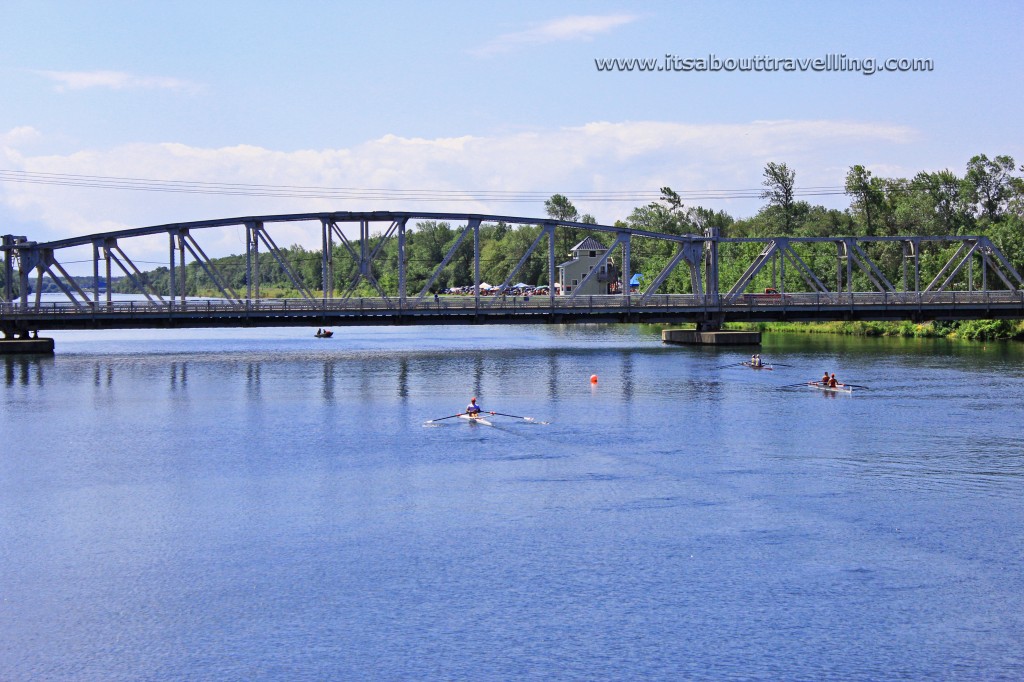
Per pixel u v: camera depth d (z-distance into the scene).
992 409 66.38
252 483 47.84
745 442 56.06
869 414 64.75
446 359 105.62
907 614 32.16
